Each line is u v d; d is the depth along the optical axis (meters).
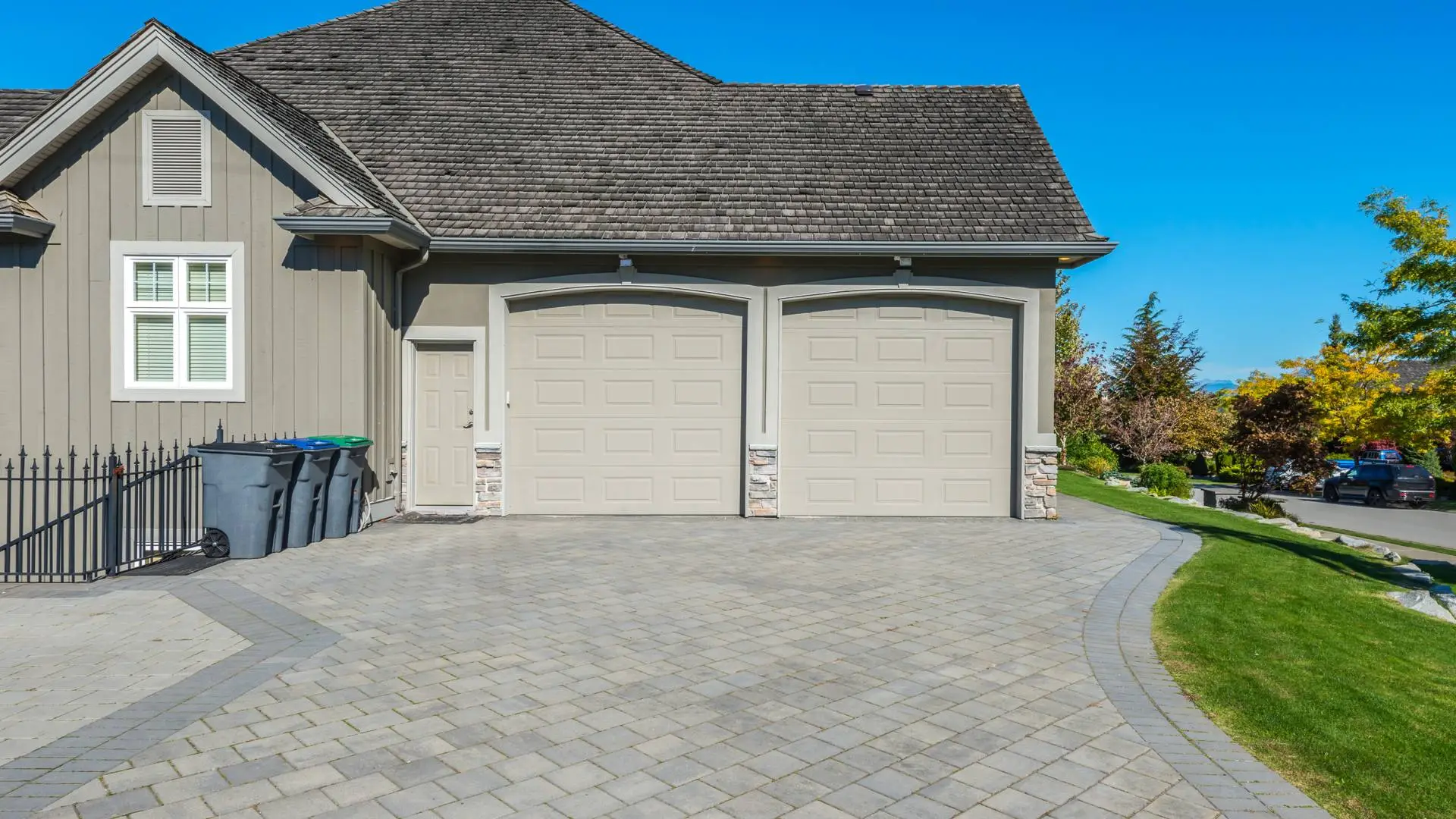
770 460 11.41
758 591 7.38
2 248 9.73
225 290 9.91
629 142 12.56
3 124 11.17
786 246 10.78
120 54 9.28
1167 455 32.22
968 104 13.91
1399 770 4.01
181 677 5.07
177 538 9.75
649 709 4.67
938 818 3.54
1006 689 5.06
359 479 9.89
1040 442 11.44
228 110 9.51
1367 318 12.68
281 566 8.10
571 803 3.60
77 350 9.78
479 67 13.92
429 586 7.39
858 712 4.67
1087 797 3.73
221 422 9.90
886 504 11.59
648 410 11.52
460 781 3.78
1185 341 34.66
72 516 7.75
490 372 11.25
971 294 11.38
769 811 3.57
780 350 11.48
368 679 5.06
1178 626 6.40
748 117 13.34
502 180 11.61
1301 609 7.18
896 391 11.55
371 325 10.15
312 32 14.59
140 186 9.77
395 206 10.76
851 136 12.99
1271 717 4.65
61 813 3.44
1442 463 36.19
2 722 4.38
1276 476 19.42
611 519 11.27
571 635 6.02
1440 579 11.59
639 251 10.81
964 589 7.50
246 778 3.77
